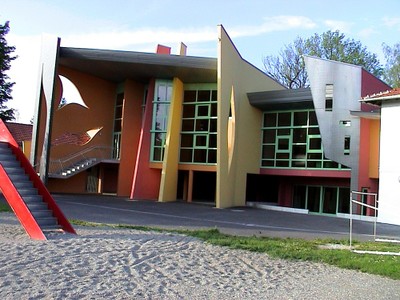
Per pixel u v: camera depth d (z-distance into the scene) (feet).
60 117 94.53
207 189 102.73
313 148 88.89
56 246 30.48
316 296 22.76
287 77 169.78
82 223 43.91
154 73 90.79
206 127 92.07
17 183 38.73
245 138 91.30
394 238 48.98
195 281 24.29
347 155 82.84
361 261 32.07
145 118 93.40
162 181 87.45
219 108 77.71
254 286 24.22
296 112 92.32
